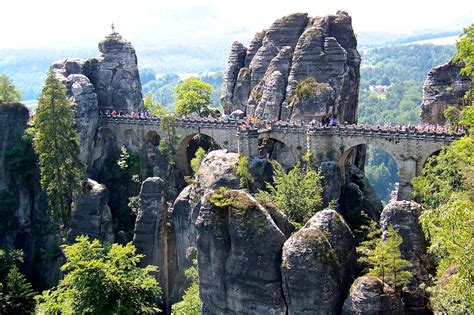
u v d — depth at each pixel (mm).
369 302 50531
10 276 74625
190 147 104500
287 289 53656
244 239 55344
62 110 89562
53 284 87938
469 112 56656
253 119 91438
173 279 89938
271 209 59812
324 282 52281
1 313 71438
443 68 81312
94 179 104750
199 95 117000
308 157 83375
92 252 56406
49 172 88625
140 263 86312
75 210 91875
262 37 110750
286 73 98812
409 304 51906
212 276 57844
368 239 66125
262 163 83688
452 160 62219
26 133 98625
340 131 81938
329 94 91188
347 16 100875
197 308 65250
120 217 99312
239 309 56312
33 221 96375
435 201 61812
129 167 103938
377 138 79000
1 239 94875
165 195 92438
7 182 96812
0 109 97562
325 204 80188
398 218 55344
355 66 98312
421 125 80438
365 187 90688
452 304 39594
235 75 112125
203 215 58094
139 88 116062
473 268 36188
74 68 110438
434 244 39406
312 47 95375
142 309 55531
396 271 52812
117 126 106688
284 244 54750
